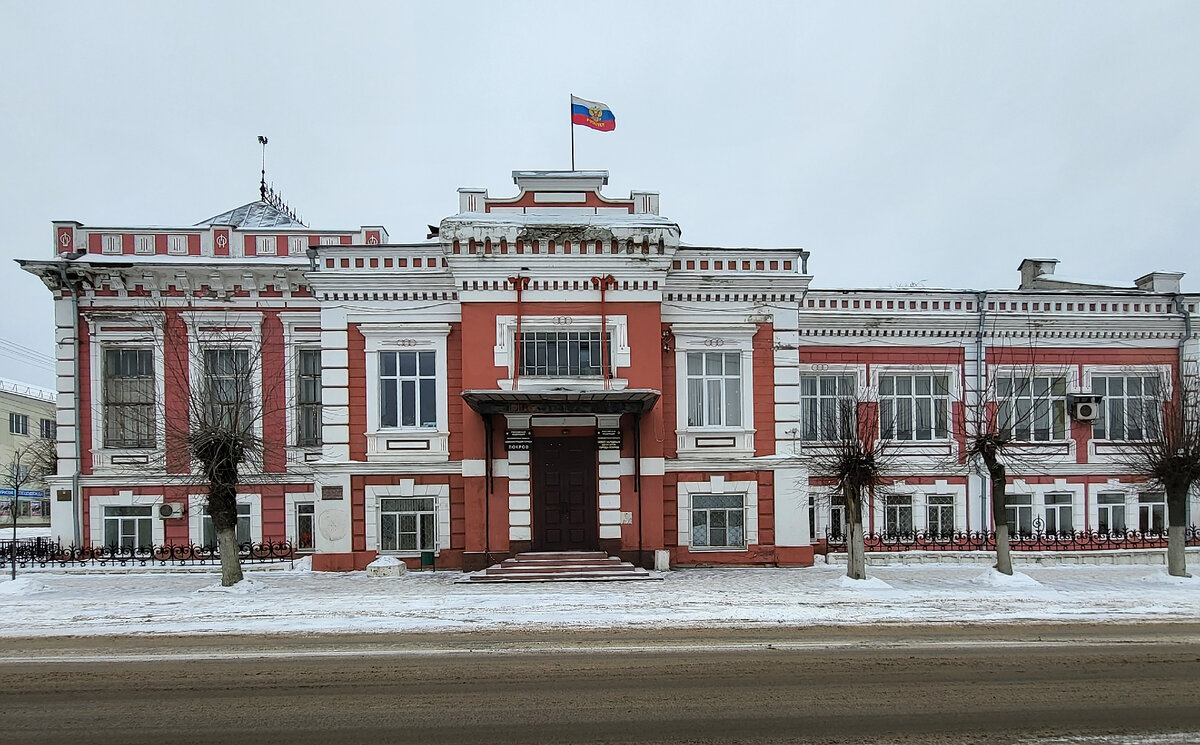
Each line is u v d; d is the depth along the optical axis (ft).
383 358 73.00
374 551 71.51
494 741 27.22
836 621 47.19
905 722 29.01
